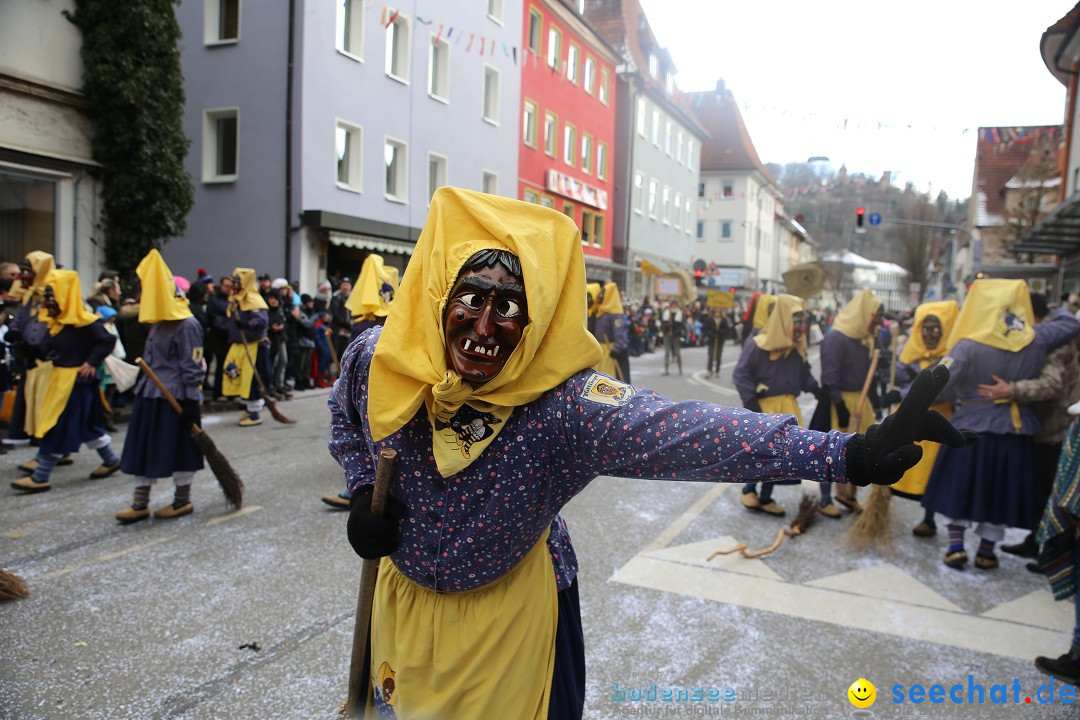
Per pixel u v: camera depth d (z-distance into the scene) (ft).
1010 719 9.53
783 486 22.02
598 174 96.68
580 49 89.25
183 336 16.31
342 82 52.49
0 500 18.22
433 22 61.00
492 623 5.52
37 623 11.50
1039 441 15.21
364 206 55.16
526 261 4.79
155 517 16.80
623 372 32.86
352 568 13.94
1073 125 56.08
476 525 5.24
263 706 9.34
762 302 26.07
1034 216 67.62
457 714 5.52
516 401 5.02
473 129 67.82
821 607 12.84
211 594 12.67
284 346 35.76
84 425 19.61
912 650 11.34
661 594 13.24
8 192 32.40
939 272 178.70
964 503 14.61
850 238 190.39
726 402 40.14
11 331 19.53
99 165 35.06
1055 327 14.60
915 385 4.01
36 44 32.32
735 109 156.87
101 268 35.81
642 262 102.78
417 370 4.93
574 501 19.53
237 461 22.79
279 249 50.57
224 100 51.34
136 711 9.18
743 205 152.97
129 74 34.30
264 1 49.75
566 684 6.10
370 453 5.85
